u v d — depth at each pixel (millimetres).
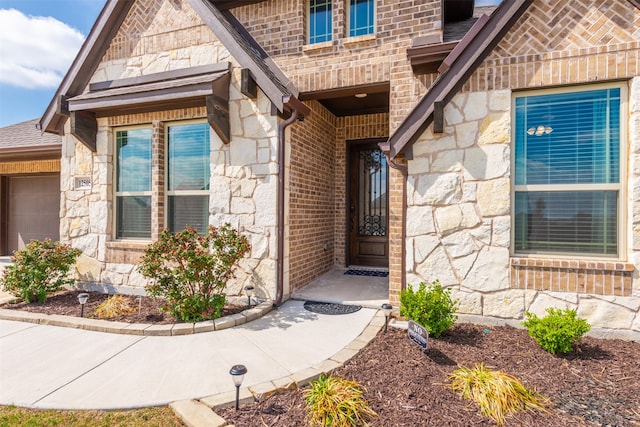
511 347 3715
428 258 4582
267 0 6262
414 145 4613
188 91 5238
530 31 4164
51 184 9484
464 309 4445
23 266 5484
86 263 6379
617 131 4004
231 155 5562
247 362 3494
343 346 3869
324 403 2600
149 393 2930
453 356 3539
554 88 4176
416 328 3736
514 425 2461
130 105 5809
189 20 5805
